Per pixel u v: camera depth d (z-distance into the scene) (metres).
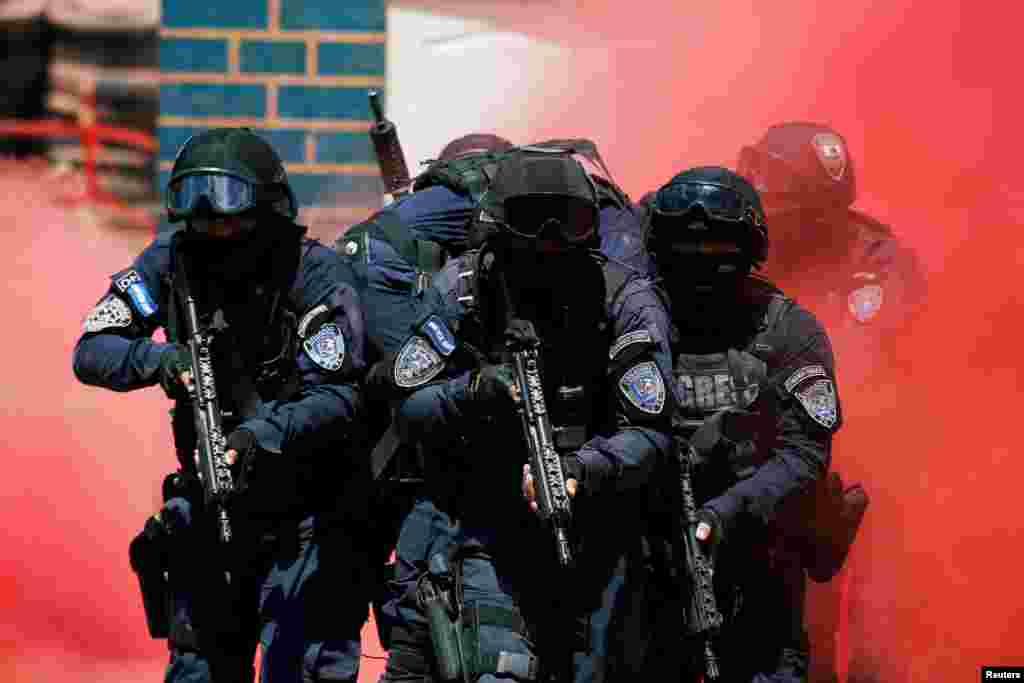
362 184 38.41
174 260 19.25
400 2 38.19
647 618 19.89
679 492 19.55
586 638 19.19
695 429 20.03
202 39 38.53
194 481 19.59
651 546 19.89
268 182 19.08
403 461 20.22
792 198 24.53
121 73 44.56
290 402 19.22
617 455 18.44
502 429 18.88
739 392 20.02
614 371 18.89
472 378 18.53
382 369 19.83
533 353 18.20
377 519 20.41
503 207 18.52
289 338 19.25
